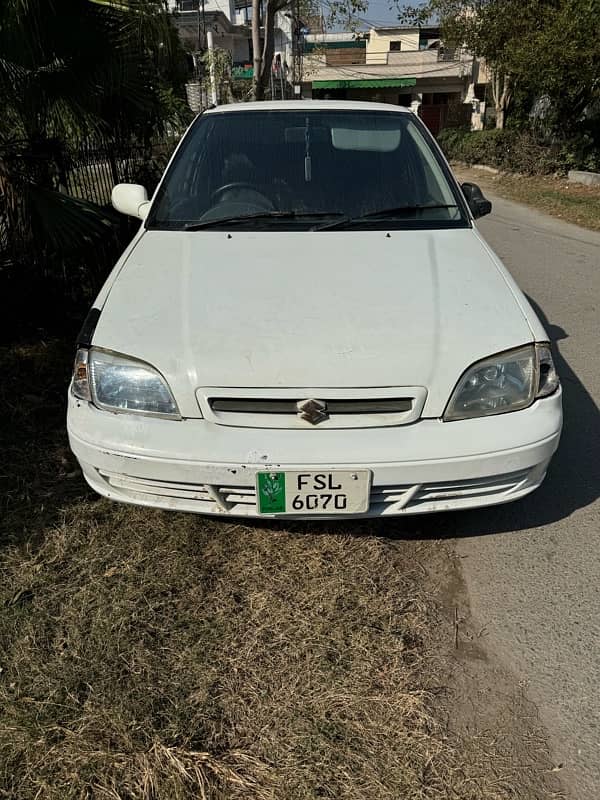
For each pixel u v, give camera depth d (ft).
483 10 45.83
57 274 14.47
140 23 11.64
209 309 6.78
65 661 5.99
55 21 10.88
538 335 6.85
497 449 6.36
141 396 6.34
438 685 5.98
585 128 43.50
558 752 5.40
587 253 23.00
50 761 5.12
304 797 4.92
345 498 6.27
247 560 7.41
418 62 108.37
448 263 7.77
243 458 6.11
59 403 10.85
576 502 8.70
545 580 7.34
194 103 51.57
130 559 7.34
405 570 7.45
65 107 11.93
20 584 6.89
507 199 37.06
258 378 6.14
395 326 6.57
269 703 5.66
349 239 8.25
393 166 9.54
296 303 6.82
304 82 107.55
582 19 35.14
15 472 8.87
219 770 5.08
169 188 9.39
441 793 5.02
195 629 6.41
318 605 6.77
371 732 5.44
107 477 6.68
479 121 90.53
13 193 11.68
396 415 6.30
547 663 6.25
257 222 8.70
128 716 5.46
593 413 11.05
